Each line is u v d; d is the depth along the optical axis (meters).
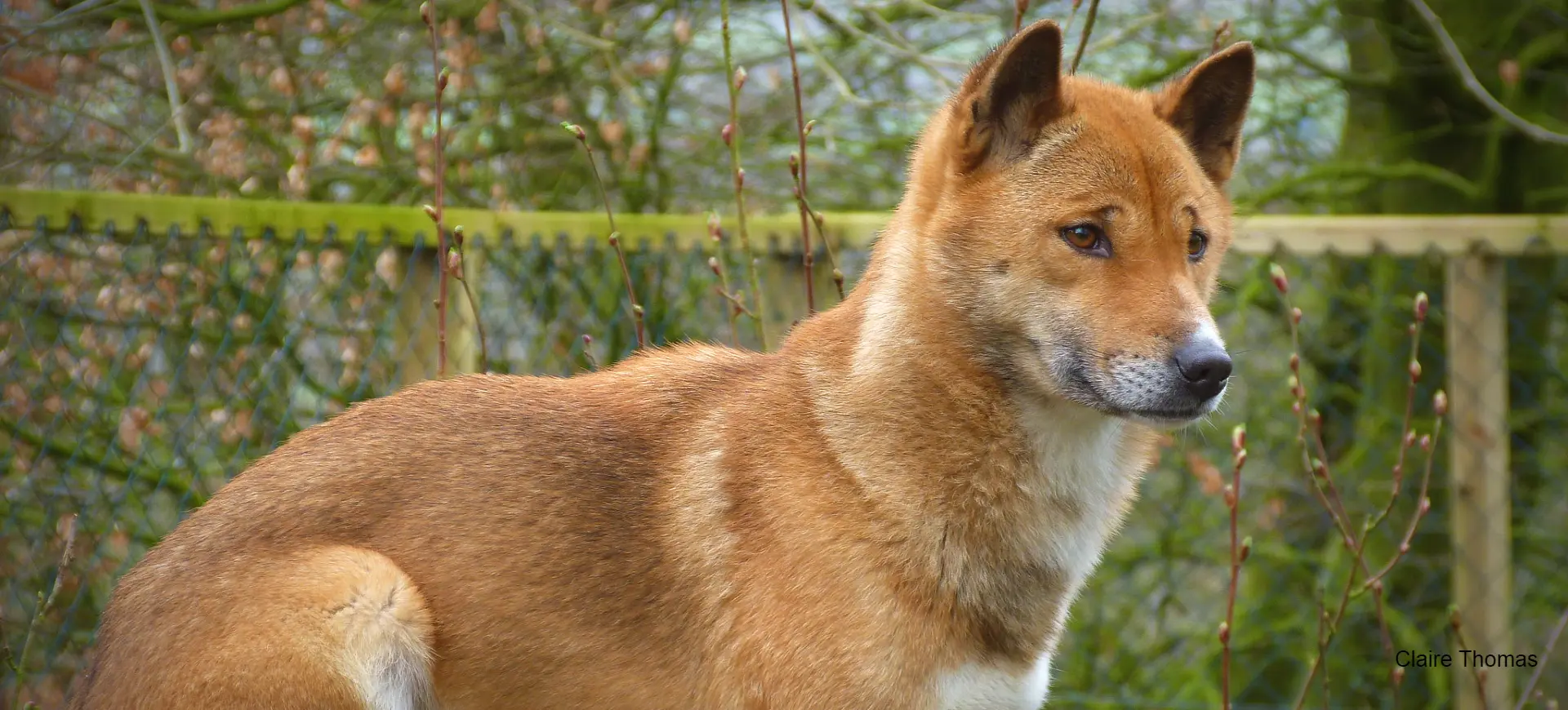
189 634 4.22
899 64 10.55
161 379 7.68
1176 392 4.09
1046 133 4.37
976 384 4.33
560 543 4.44
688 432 4.61
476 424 4.64
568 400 4.75
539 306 7.24
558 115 10.35
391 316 6.78
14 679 6.35
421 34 9.94
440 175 5.23
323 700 4.16
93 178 9.05
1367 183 10.27
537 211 9.77
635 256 7.09
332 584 4.24
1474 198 10.05
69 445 7.32
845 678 4.16
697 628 4.39
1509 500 7.84
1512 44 10.09
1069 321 4.23
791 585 4.21
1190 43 10.70
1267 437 9.49
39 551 6.95
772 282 6.91
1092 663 9.36
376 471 4.52
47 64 8.96
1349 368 9.69
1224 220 4.71
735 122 5.56
